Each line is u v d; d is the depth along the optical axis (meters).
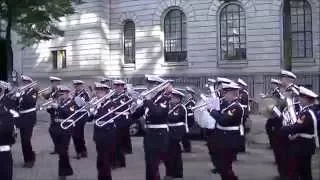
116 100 10.88
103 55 37.25
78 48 37.47
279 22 32.38
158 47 36.03
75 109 11.57
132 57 37.38
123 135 14.95
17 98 12.79
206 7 34.31
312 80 31.48
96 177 11.83
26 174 12.20
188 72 34.84
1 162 8.16
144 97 9.97
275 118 10.91
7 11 23.73
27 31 27.62
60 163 11.45
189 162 13.81
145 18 36.47
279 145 10.82
